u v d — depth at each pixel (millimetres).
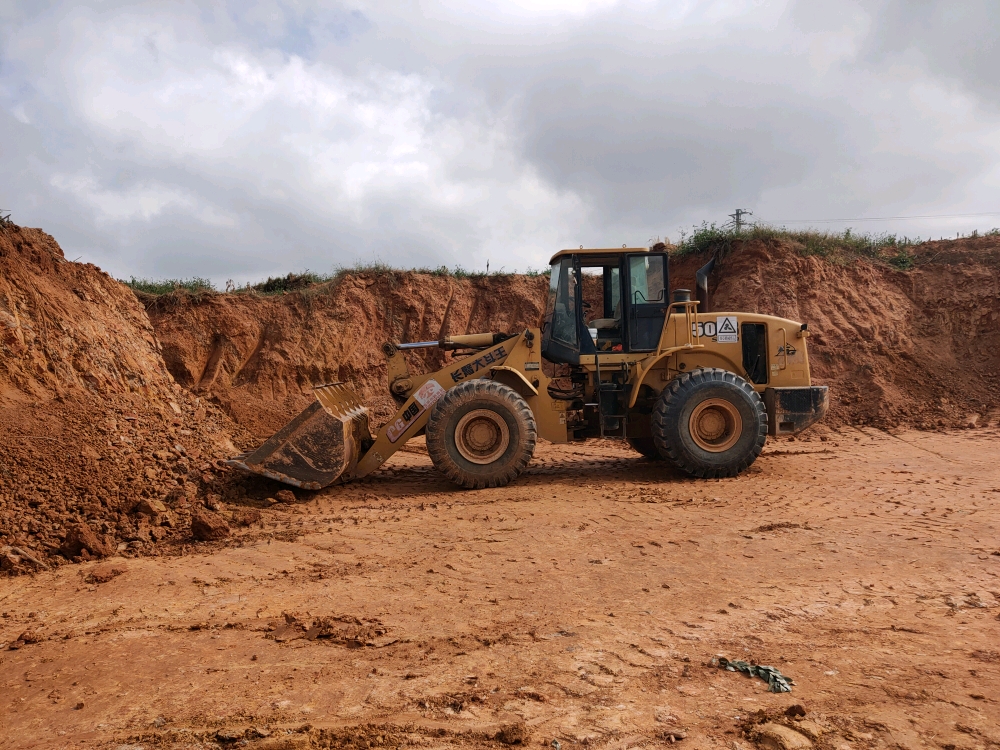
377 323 15609
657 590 4582
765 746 2697
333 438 7887
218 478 7965
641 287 9297
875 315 14891
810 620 4027
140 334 10328
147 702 3201
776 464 9516
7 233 8789
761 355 9461
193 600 4609
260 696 3230
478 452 8422
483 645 3754
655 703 3082
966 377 13867
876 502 7066
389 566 5270
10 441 6766
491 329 16625
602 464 10180
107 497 6590
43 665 3637
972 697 3066
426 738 2826
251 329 14328
